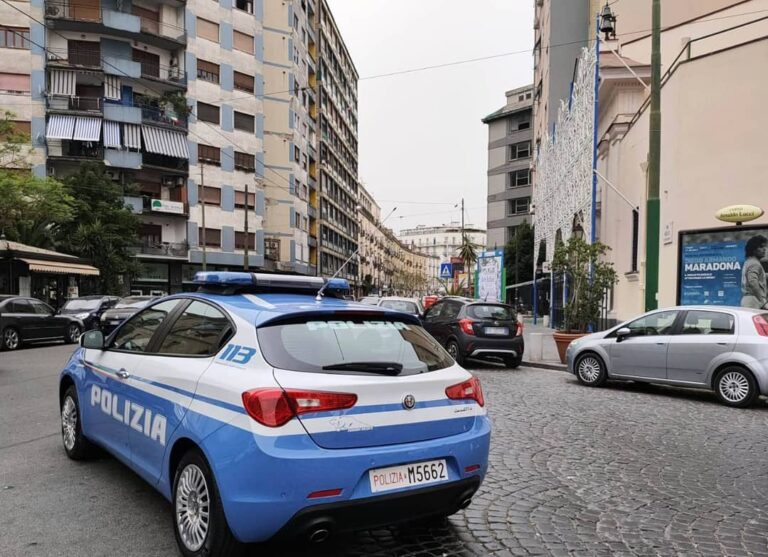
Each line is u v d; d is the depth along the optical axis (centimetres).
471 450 339
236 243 4588
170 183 4250
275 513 278
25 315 1595
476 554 346
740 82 1242
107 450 442
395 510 307
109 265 3027
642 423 711
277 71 5103
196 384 329
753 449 592
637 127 1664
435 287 15712
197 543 315
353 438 298
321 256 6500
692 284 1276
